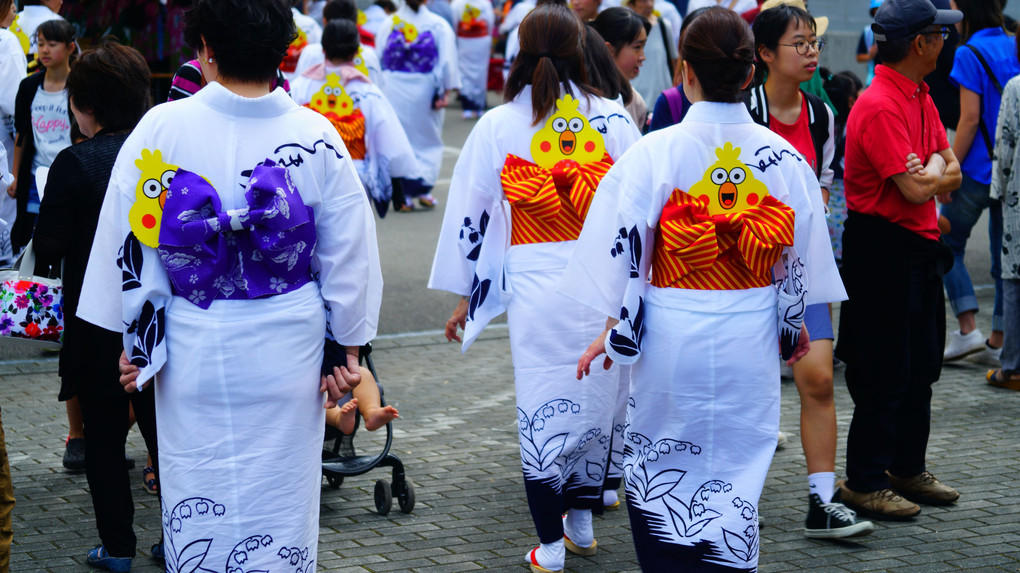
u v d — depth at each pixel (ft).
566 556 13.09
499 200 12.41
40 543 13.17
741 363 9.85
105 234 8.83
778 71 13.32
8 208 20.80
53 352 21.56
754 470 10.05
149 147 8.61
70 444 15.57
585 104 12.21
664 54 29.66
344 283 9.05
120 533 12.32
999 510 14.29
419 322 24.40
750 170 9.85
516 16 57.16
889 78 13.24
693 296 9.85
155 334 8.77
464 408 18.74
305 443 9.04
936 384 19.97
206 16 8.59
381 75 30.91
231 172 8.65
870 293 13.58
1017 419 17.94
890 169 12.97
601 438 12.46
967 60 20.33
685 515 10.08
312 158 8.85
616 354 9.99
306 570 9.26
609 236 9.98
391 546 13.26
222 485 8.77
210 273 8.57
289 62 34.09
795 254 10.03
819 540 13.39
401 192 26.21
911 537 13.51
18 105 19.60
